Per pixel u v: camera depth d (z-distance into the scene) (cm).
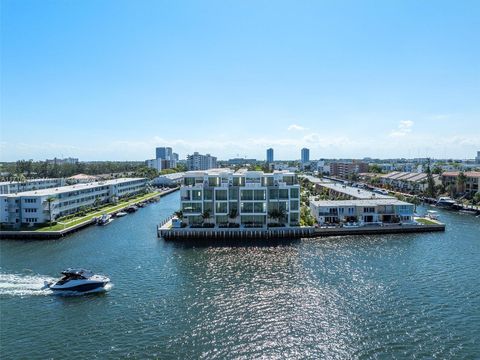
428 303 5409
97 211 13725
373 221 10894
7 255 8156
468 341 4356
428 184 17312
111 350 4247
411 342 4350
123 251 8469
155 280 6512
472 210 13412
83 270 6406
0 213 10694
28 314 5209
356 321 4888
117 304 5506
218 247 8756
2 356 4138
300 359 4053
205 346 4319
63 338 4528
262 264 7356
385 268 7012
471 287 6016
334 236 9825
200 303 5497
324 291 5894
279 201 10394
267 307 5338
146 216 13500
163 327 4778
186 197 10419
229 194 10400
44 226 10656
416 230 10275
